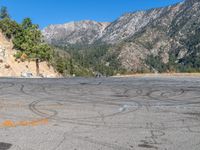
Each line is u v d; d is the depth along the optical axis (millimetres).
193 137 7402
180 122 9039
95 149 6410
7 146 6531
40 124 8594
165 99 13953
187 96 15086
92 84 21141
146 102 12977
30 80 24469
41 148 6426
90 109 11086
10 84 20203
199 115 10125
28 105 11867
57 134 7520
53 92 16219
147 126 8500
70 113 10258
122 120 9219
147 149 6473
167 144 6828
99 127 8312
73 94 15430
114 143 6855
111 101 13156
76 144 6738
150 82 23797
